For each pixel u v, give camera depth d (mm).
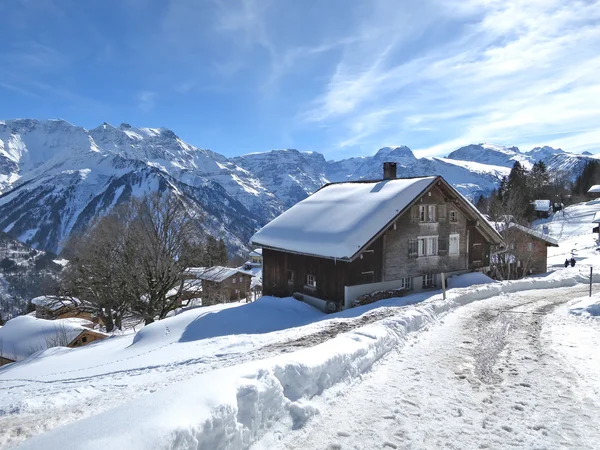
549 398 8617
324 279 25578
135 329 37406
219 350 14383
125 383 11438
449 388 9094
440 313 16812
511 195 67125
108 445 4379
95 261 31312
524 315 16797
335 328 15461
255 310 22719
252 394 6367
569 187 135250
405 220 26812
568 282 27094
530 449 6703
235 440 5773
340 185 33875
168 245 31797
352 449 6516
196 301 47719
